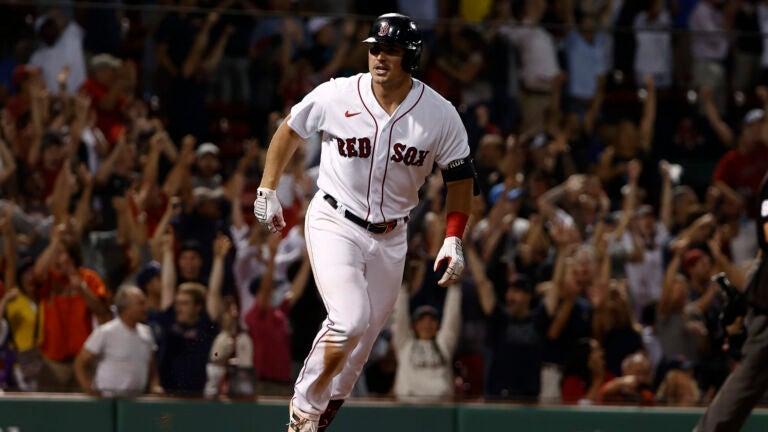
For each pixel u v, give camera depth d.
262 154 26.55
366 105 15.37
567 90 28.45
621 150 28.72
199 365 24.27
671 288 26.67
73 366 23.95
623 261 26.66
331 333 15.14
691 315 26.52
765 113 29.56
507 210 26.67
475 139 27.50
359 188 15.59
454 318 25.28
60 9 25.95
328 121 15.48
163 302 24.38
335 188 15.72
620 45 29.00
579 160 28.20
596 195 27.77
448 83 27.77
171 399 24.02
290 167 26.59
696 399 25.84
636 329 26.05
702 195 28.95
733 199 28.88
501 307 25.55
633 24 35.03
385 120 15.38
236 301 24.66
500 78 28.03
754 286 18.14
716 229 27.86
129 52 26.25
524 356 25.38
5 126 24.97
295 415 15.61
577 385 25.44
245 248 24.91
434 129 15.52
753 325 18.05
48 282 24.14
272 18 27.17
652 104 29.09
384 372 25.06
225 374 24.33
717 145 29.34
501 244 26.20
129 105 26.02
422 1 33.59
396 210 15.87
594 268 26.22
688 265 27.03
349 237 15.63
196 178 25.84
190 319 24.36
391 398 24.92
